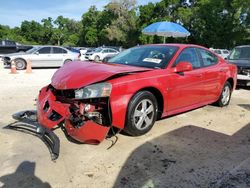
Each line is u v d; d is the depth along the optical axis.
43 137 4.17
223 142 4.36
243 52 10.38
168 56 5.04
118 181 3.18
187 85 5.10
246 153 3.98
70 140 4.24
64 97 4.24
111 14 58.22
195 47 5.66
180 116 5.66
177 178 3.27
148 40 47.41
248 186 3.14
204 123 5.27
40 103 4.48
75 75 4.19
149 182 3.17
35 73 13.98
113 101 3.96
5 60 15.98
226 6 38.47
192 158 3.78
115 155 3.81
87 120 3.91
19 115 4.80
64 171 3.38
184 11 43.19
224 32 39.06
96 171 3.39
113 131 4.21
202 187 3.10
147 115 4.50
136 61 5.14
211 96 5.98
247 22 38.22
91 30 70.31
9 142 4.17
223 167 3.56
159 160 3.70
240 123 5.35
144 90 4.38
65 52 17.42
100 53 26.20
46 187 3.05
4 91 8.26
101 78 3.96
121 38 55.44
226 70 6.35
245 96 8.20
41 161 3.61
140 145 4.14
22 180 3.18
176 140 4.38
